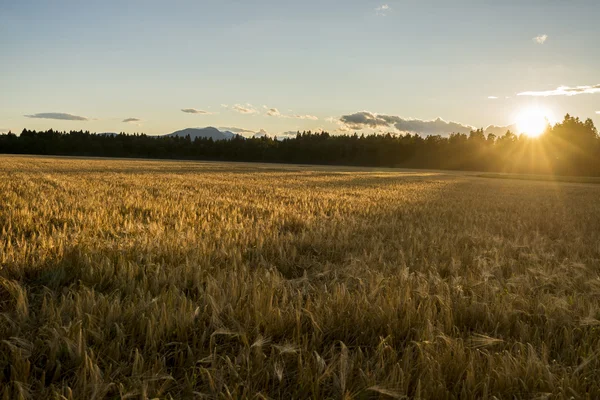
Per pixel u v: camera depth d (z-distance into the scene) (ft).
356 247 21.80
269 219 30.91
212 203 40.29
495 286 14.71
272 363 9.11
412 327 11.12
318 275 15.80
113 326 10.59
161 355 9.59
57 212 29.45
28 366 8.36
